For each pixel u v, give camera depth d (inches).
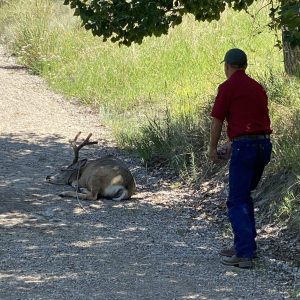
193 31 1403.8
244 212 575.8
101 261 582.6
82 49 1544.0
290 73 965.8
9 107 1253.7
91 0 765.3
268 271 565.6
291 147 740.7
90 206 741.3
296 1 487.5
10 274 549.3
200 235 660.1
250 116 566.9
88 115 1221.1
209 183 803.4
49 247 613.9
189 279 546.0
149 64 1348.4
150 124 970.7
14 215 703.7
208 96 1063.0
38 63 1563.7
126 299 503.5
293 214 656.4
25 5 1838.1
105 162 777.6
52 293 512.1
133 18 727.1
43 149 985.5
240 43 1299.2
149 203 761.0
